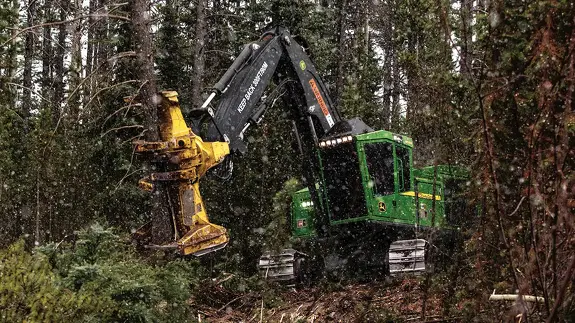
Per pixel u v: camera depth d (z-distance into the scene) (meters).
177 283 8.37
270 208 14.48
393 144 11.89
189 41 20.91
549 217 4.18
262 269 11.83
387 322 7.94
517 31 4.30
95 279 7.19
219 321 9.79
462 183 7.60
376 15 28.00
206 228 8.88
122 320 7.18
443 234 10.39
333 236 12.10
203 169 9.16
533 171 4.24
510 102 4.35
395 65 24.97
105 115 15.32
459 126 6.62
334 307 9.58
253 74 10.57
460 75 6.60
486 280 5.29
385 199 11.77
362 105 20.50
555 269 4.04
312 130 11.94
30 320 6.33
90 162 15.10
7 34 13.70
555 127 4.11
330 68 28.12
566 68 4.02
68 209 14.07
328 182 11.96
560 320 4.08
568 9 4.00
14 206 14.31
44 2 24.17
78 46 21.45
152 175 9.03
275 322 9.34
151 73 11.49
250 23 22.67
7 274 6.56
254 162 15.30
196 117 9.57
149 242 11.06
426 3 8.82
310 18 20.42
